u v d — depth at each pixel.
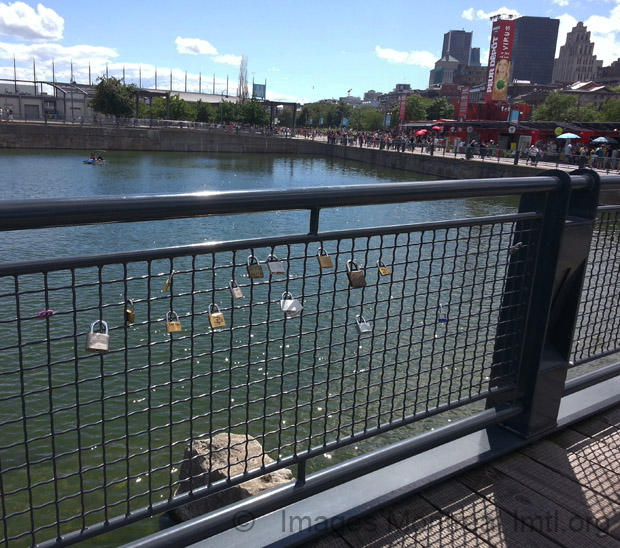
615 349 3.31
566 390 2.97
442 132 64.38
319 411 7.23
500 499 2.35
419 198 2.03
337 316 10.84
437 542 2.07
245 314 11.19
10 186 33.06
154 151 70.81
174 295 1.67
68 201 1.40
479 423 2.59
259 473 1.96
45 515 5.28
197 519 1.86
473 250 13.79
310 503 2.18
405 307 11.07
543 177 2.43
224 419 7.17
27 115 102.94
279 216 25.73
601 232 2.99
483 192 2.20
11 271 1.38
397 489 2.31
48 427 6.95
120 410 7.48
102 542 5.04
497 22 55.84
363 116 143.75
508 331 2.68
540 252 2.59
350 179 43.56
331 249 15.12
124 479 1.72
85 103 107.69
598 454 2.74
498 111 57.34
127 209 1.48
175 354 9.41
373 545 2.03
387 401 7.38
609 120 73.38
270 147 77.19
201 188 36.09
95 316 11.00
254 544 1.94
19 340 1.45
